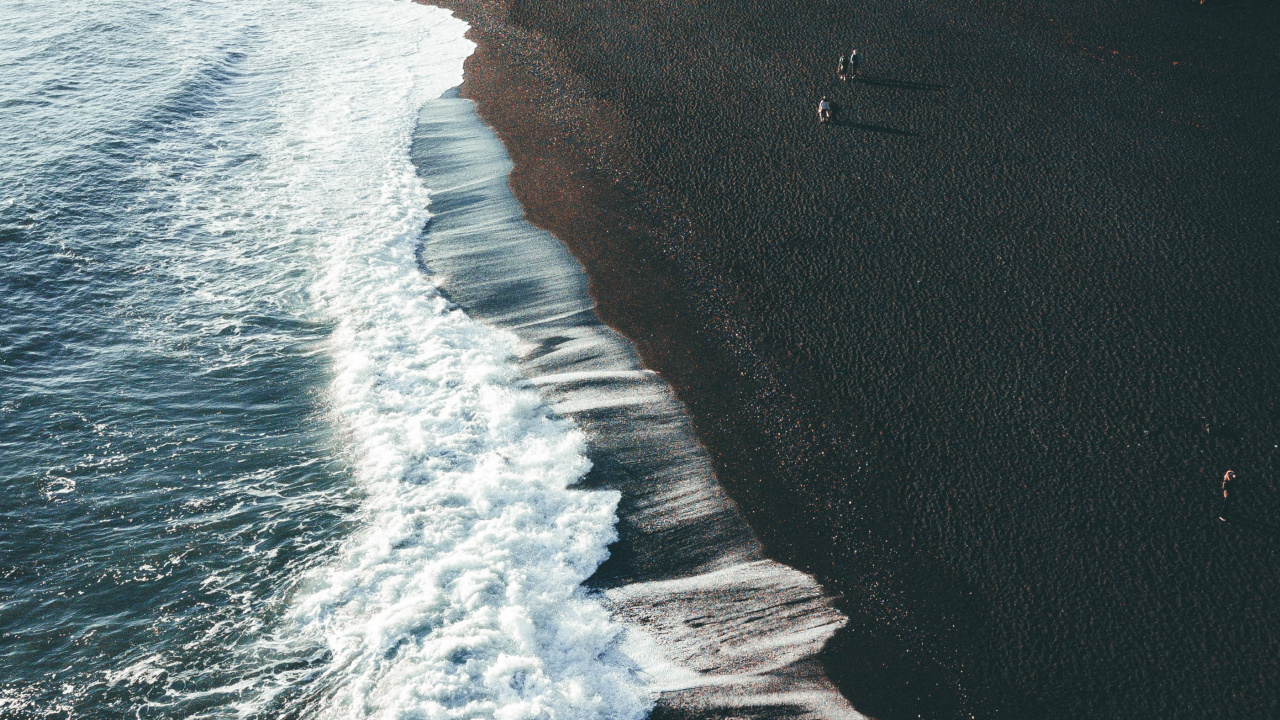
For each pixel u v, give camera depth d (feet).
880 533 73.67
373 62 162.91
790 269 103.09
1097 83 138.41
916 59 148.25
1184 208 110.32
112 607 67.67
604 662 64.80
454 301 102.89
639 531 75.10
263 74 157.28
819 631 66.64
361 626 66.69
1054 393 85.25
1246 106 130.52
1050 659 63.93
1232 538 71.46
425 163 130.62
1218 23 153.48
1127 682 62.28
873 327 94.22
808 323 95.25
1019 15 161.17
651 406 86.99
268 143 134.92
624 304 100.22
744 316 96.73
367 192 123.34
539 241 111.45
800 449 81.66
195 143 132.87
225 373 90.89
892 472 78.69
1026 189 114.93
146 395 87.56
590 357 93.30
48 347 92.73
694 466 80.79
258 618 67.31
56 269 103.50
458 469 80.69
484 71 156.35
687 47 157.07
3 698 61.31
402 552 72.28
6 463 79.00
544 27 168.76
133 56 157.07
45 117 134.62
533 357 93.97
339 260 108.88
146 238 110.83
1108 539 71.87
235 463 80.53
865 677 63.52
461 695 61.98
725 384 89.04
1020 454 79.51
